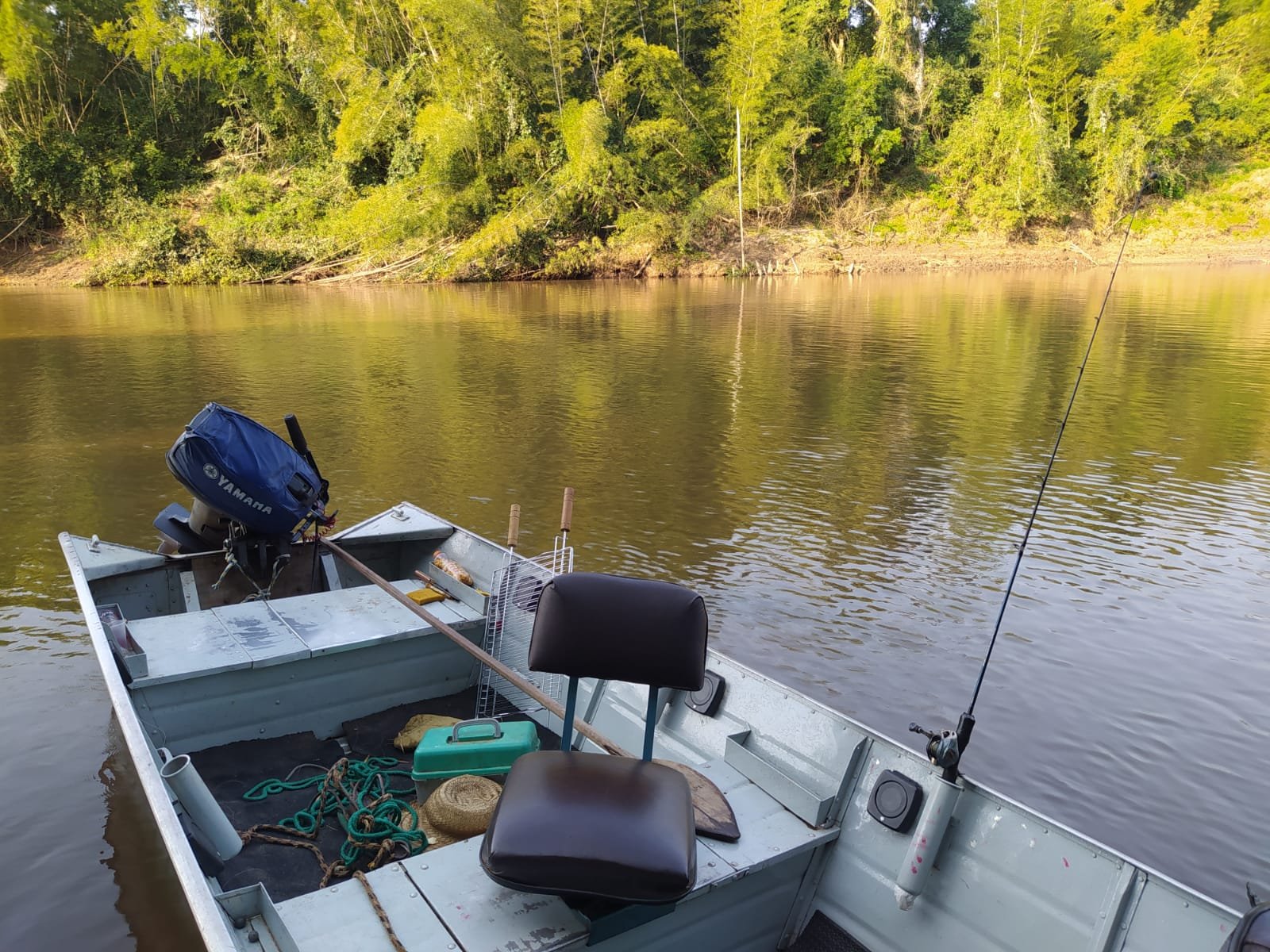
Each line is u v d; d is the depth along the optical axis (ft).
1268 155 124.36
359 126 108.58
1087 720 14.96
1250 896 6.50
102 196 108.27
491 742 10.83
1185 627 18.31
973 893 8.17
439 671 14.29
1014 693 15.76
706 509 25.58
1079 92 123.34
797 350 54.08
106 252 105.29
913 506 25.98
